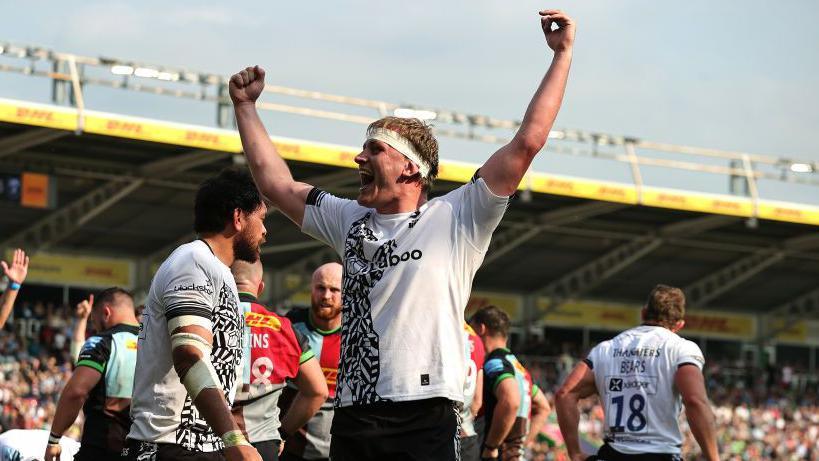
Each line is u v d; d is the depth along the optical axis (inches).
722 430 1360.7
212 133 951.0
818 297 1585.9
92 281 1204.5
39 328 1133.1
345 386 160.1
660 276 1487.5
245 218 192.1
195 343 175.9
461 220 161.6
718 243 1378.0
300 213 173.5
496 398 343.9
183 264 182.4
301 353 259.4
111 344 260.4
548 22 167.5
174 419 184.7
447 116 1114.1
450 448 159.0
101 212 1123.3
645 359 279.3
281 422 271.0
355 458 158.1
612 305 1545.3
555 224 1248.2
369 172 163.5
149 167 1022.4
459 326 161.5
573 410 286.0
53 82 884.0
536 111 161.0
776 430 1422.2
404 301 158.4
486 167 162.4
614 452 279.9
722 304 1592.0
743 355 1619.1
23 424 855.1
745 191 1216.2
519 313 1483.8
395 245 160.6
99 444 259.9
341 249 167.5
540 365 1409.9
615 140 1149.7
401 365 157.1
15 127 892.6
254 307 249.9
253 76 184.2
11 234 1117.7
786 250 1402.6
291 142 983.0
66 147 965.8
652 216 1270.9
